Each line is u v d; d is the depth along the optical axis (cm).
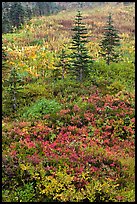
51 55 2944
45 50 3106
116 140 1554
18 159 1252
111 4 7062
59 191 1095
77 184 1129
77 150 1381
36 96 2095
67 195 1074
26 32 3984
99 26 4588
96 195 1095
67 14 5884
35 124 1667
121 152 1412
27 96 2089
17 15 4541
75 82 2294
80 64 2461
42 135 1538
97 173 1186
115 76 2456
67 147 1403
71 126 1642
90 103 1898
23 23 4625
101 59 2858
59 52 3067
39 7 6094
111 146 1501
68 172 1183
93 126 1673
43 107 1869
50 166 1222
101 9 6362
